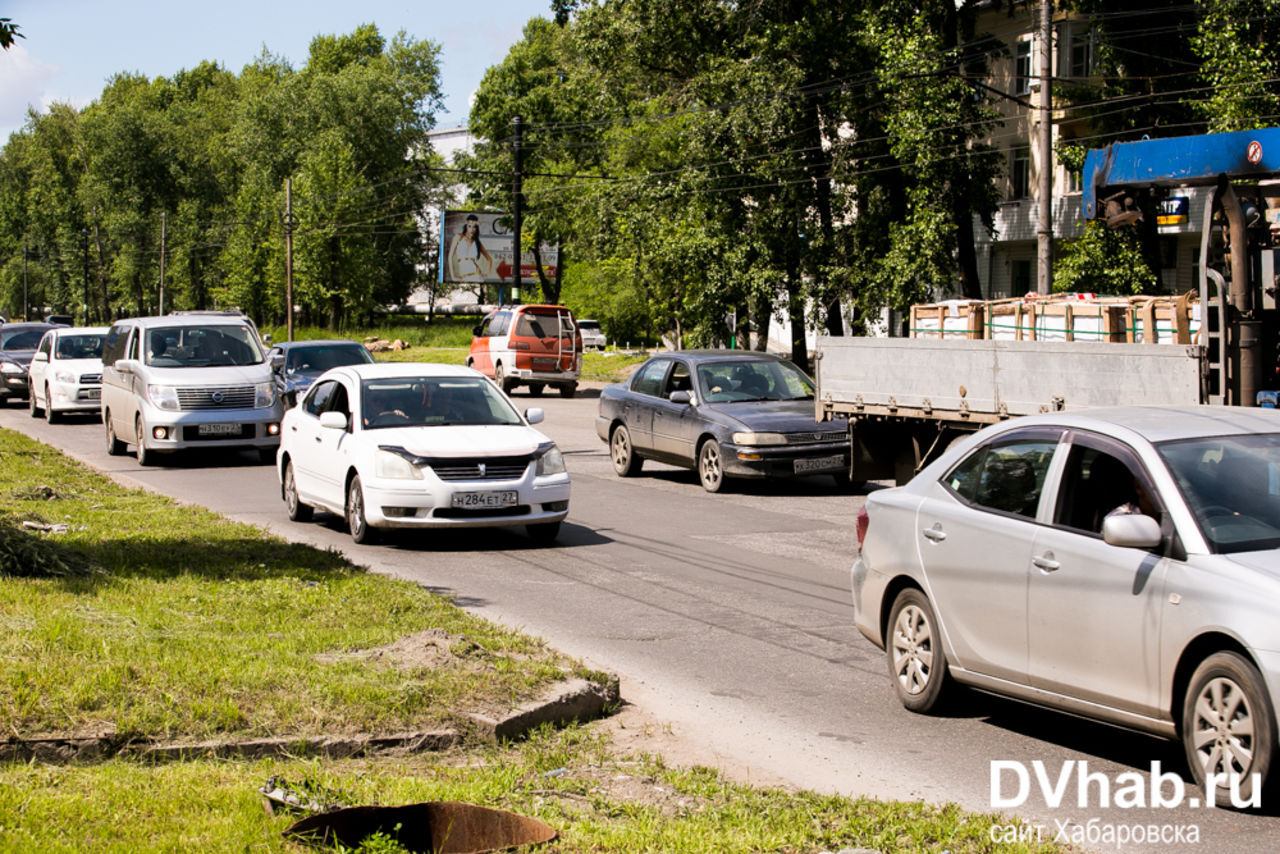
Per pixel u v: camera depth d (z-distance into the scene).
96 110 103.25
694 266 32.56
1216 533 5.21
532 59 75.00
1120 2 29.89
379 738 5.72
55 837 4.21
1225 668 4.95
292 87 80.50
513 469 12.00
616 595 9.77
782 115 29.84
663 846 4.50
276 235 77.25
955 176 29.38
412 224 83.56
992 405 11.95
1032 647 5.85
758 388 17.17
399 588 8.84
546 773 5.54
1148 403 10.48
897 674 6.80
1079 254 26.94
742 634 8.49
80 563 9.12
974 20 33.62
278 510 14.66
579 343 37.38
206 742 5.46
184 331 20.48
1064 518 5.83
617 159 45.09
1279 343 11.15
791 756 5.95
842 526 13.51
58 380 26.55
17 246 105.81
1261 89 24.08
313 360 24.66
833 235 31.95
